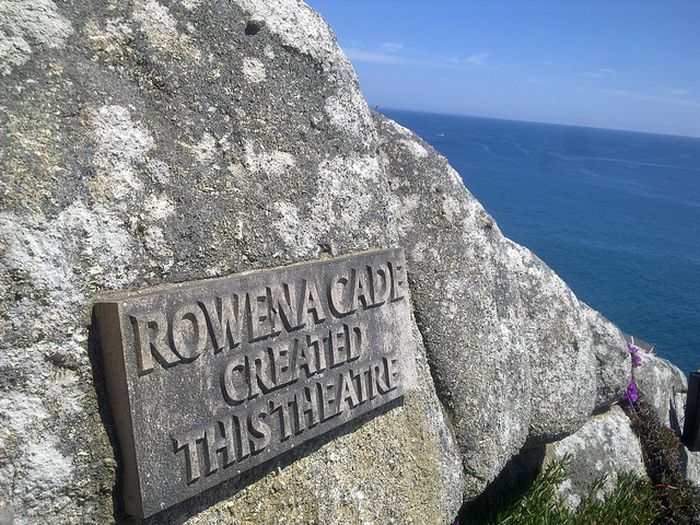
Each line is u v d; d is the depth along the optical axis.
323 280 2.13
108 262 1.61
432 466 2.65
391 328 2.42
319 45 2.28
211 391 1.78
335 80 2.34
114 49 1.70
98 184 1.61
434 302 2.91
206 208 1.85
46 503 1.51
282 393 1.99
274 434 1.96
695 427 5.39
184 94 1.85
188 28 1.88
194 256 1.80
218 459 1.80
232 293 1.84
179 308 1.70
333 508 2.20
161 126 1.78
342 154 2.34
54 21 1.58
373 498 2.35
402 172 2.96
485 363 3.09
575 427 4.11
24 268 1.46
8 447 1.44
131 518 1.66
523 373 3.41
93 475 1.59
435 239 2.96
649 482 4.84
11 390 1.45
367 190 2.42
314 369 2.09
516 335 3.39
